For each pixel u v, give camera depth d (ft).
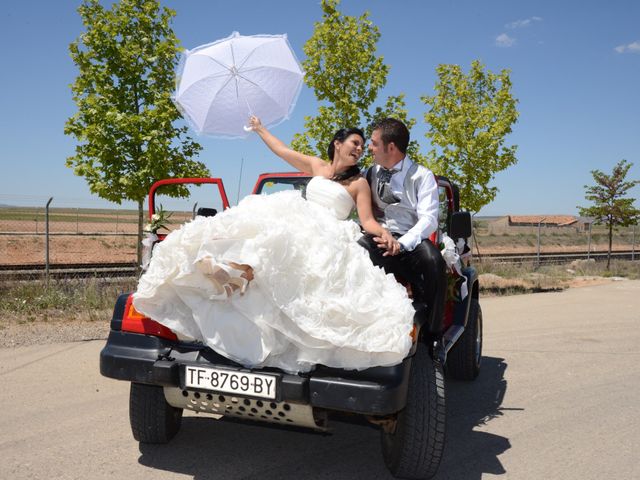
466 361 18.66
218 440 13.39
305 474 11.69
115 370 10.83
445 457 12.72
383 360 9.47
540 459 12.66
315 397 9.57
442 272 11.81
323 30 38.83
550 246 152.97
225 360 10.36
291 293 9.55
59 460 11.93
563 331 28.53
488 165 45.47
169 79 35.86
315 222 10.31
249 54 14.34
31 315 27.30
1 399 15.76
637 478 11.72
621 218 72.84
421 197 12.64
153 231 16.83
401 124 12.67
